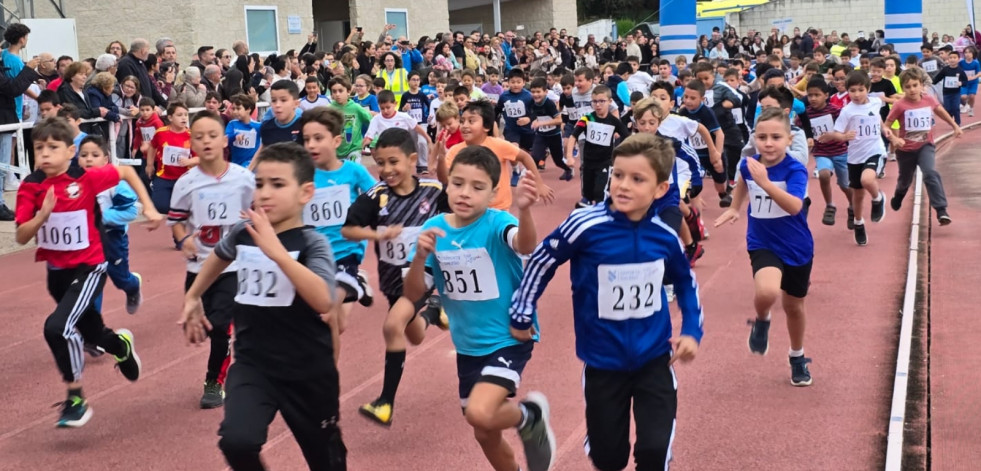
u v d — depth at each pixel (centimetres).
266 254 381
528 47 2644
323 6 2789
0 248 1108
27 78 1212
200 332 425
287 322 396
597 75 2155
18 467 515
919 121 1062
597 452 412
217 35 2173
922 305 778
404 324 496
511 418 430
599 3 5756
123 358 593
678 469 490
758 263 593
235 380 396
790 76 2475
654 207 413
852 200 1055
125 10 2133
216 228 584
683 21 2164
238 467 385
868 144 1000
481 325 447
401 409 582
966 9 4625
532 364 662
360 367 664
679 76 1616
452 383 628
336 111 606
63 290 571
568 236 405
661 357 407
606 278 400
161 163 1029
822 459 498
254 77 1658
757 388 604
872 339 697
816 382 612
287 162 398
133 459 522
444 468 496
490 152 450
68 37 1791
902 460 493
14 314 844
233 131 988
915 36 2509
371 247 1066
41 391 642
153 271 995
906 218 1166
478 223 448
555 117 1500
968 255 954
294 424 408
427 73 1867
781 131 594
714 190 1438
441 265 451
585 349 411
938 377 614
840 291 834
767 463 495
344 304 570
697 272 927
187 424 571
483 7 3588
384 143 545
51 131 554
